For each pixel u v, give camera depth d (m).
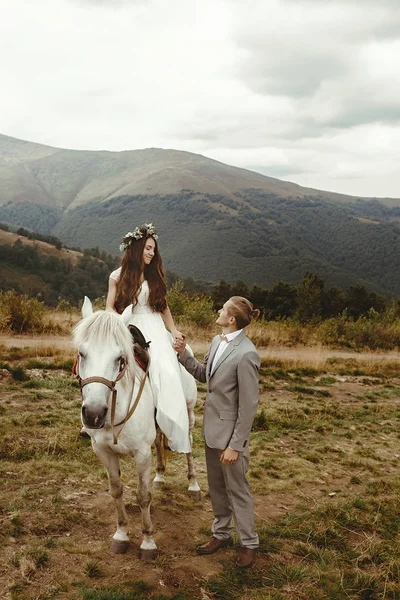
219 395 3.92
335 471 6.36
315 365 13.30
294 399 10.12
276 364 13.26
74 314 18.53
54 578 3.53
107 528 4.30
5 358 10.64
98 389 3.33
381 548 4.41
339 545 4.47
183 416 4.02
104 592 3.35
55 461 5.46
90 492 4.89
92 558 3.82
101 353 3.43
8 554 3.74
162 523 4.50
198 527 4.52
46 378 9.23
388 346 19.19
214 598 3.53
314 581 3.83
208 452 4.10
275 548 4.26
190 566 3.86
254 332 17.41
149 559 3.87
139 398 3.82
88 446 6.02
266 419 8.23
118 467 3.95
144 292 4.32
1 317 14.30
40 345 11.99
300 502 5.31
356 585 3.86
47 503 4.54
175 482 5.43
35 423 6.63
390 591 3.81
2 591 3.33
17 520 4.16
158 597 3.41
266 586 3.70
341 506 5.18
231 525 4.46
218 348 4.04
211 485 4.16
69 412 7.30
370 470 6.49
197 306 17.95
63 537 4.06
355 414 9.38
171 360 4.18
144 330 4.27
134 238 4.32
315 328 20.50
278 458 6.60
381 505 5.34
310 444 7.40
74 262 125.81
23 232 150.00
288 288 41.12
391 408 10.02
